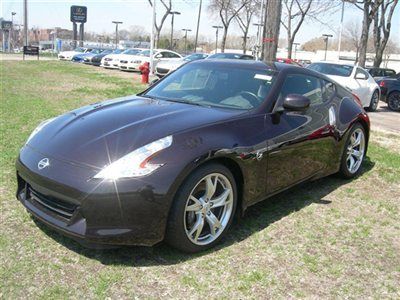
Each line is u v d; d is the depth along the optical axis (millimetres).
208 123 3590
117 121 3623
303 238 3820
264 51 11398
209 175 3393
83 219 3082
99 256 3303
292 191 5020
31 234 3549
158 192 3076
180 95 4473
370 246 3768
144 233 3104
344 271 3338
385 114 13977
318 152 4707
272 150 3932
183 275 3141
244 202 3787
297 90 4562
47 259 3219
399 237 3990
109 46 61438
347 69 13773
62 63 31422
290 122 4238
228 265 3311
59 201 3232
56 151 3363
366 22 27219
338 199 4844
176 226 3217
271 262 3391
